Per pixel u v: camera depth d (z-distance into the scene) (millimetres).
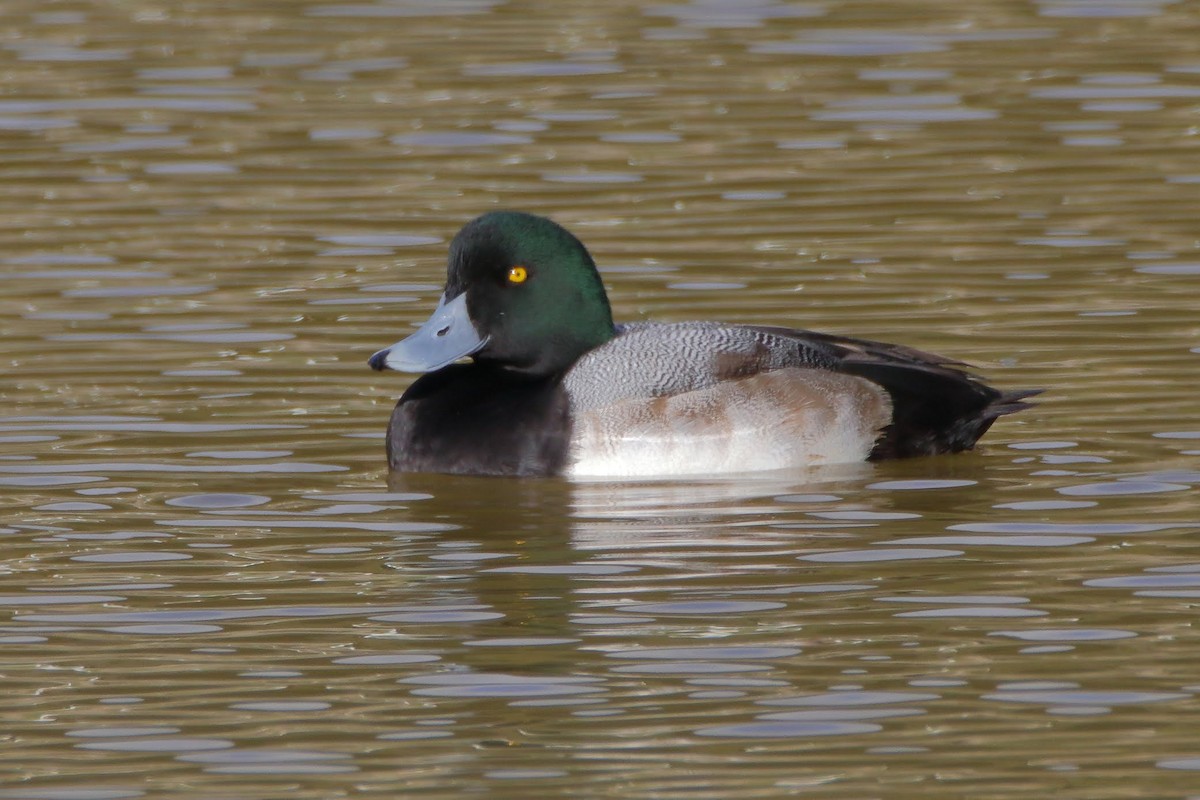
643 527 11289
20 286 15992
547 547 11000
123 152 19562
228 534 11281
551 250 12680
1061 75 21375
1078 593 10133
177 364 14273
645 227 17328
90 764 8547
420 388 12742
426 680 9289
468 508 11703
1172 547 10750
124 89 21391
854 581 10367
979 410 12492
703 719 8836
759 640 9633
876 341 14203
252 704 9078
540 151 19484
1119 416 12938
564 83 21500
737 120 20250
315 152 19531
